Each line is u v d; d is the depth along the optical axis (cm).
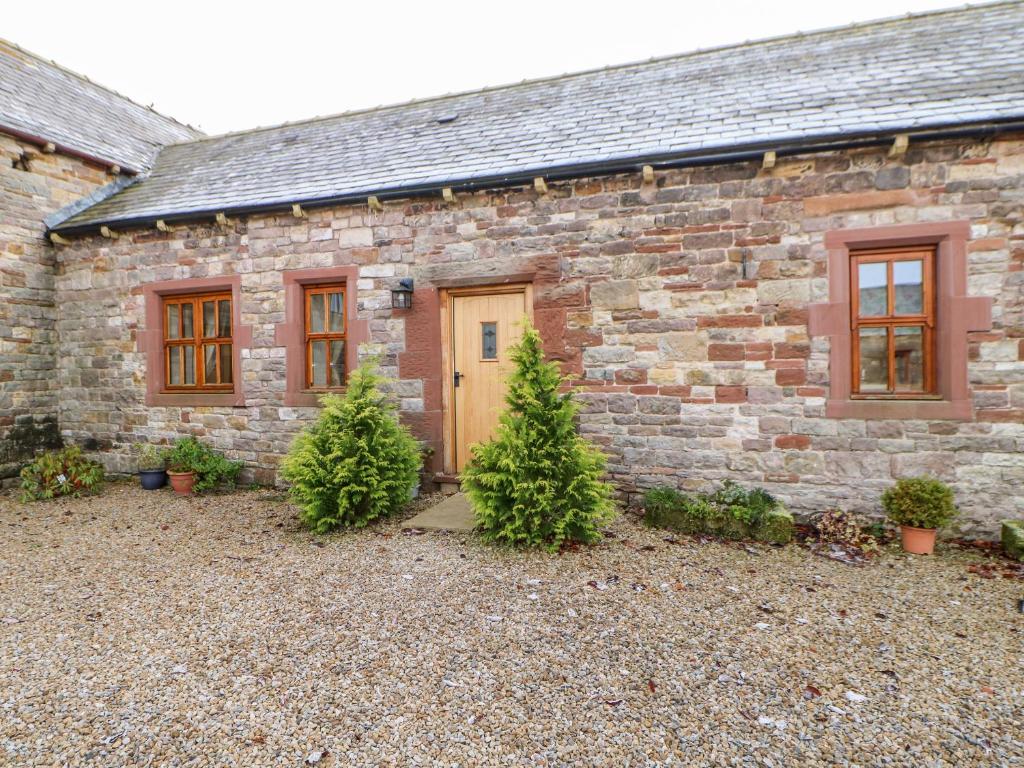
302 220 598
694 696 230
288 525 482
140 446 670
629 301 502
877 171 442
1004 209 420
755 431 475
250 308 620
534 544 412
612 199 504
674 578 354
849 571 369
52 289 694
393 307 571
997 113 409
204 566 382
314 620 297
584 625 291
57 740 205
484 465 417
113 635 283
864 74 521
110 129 811
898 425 443
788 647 270
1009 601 323
